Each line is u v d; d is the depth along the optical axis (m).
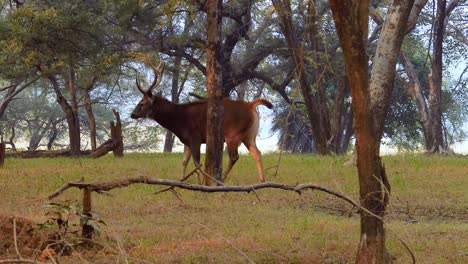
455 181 17.77
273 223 11.49
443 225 11.52
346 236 10.17
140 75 40.25
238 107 17.08
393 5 18.62
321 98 33.31
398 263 8.38
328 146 33.31
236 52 43.75
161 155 31.50
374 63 18.94
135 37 35.88
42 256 7.98
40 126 53.34
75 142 31.80
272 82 39.25
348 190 16.17
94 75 33.84
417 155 28.92
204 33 37.16
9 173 20.22
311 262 8.52
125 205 13.38
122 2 32.81
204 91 43.12
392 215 12.98
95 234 9.06
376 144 7.54
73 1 32.94
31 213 12.18
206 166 15.92
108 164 23.69
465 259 8.64
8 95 37.50
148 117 17.11
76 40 32.09
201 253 8.87
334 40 37.56
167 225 11.25
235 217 12.16
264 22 40.25
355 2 7.38
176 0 21.34
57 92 32.44
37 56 31.77
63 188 7.48
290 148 52.12
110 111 53.00
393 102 50.38
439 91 37.31
